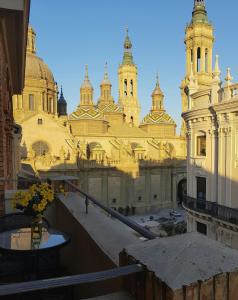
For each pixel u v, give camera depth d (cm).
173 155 8100
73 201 1137
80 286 684
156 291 270
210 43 7594
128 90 11238
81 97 8706
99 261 582
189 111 3178
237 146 2597
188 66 7794
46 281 267
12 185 1831
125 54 11325
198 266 267
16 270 817
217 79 2873
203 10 7588
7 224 980
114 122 9044
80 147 6962
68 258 902
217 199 2833
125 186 7288
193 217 3128
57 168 6325
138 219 6844
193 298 250
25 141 6512
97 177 7000
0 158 1164
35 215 795
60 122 6850
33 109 7075
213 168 2894
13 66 1495
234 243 2586
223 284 261
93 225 746
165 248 302
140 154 7694
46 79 7344
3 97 1219
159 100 9662
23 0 714
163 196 7788
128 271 288
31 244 750
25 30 970
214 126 2875
